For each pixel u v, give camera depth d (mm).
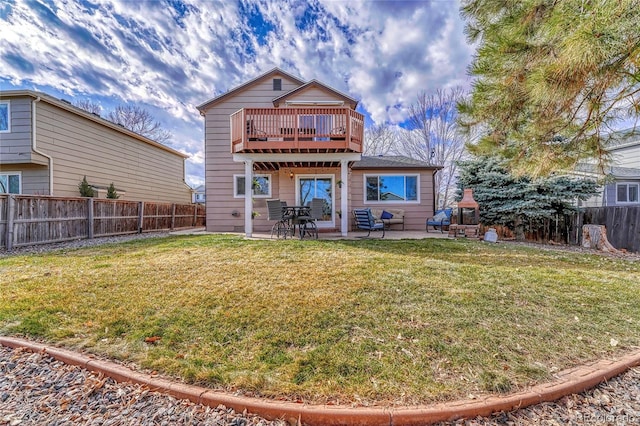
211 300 3143
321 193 11180
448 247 6520
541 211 9312
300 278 3865
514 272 4250
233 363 2131
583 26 2812
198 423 1660
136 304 3053
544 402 1835
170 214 13398
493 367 2102
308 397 1795
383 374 2008
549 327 2658
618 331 2637
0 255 5746
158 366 2094
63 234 7949
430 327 2602
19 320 2727
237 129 8406
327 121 8531
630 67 3275
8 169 10047
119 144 13375
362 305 3008
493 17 4383
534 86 3535
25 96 9453
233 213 11070
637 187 13688
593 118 4277
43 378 2033
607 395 1932
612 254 7055
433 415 1676
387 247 6332
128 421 1670
